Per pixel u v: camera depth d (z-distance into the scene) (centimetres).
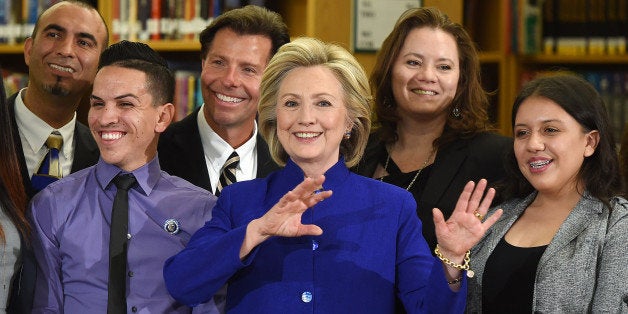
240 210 374
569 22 731
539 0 730
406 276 358
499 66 707
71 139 522
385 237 363
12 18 679
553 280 395
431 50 472
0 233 404
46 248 405
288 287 357
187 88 674
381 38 677
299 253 361
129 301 398
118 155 411
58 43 514
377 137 498
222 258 347
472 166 469
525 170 418
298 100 365
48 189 418
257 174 489
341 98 369
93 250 404
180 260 360
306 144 364
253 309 358
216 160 491
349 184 375
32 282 404
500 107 707
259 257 364
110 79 412
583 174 418
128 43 427
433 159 480
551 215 419
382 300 357
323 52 372
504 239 421
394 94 485
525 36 710
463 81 485
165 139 495
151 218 412
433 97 473
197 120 500
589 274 390
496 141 477
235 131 490
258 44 480
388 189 375
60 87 513
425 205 462
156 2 664
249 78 480
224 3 658
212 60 484
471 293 414
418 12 483
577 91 413
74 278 400
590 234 398
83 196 414
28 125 514
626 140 518
